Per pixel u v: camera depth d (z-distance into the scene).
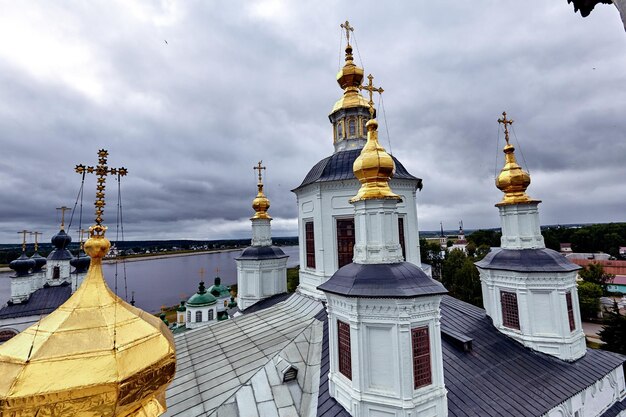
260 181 34.19
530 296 18.86
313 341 17.00
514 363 17.05
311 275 22.83
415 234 22.47
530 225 20.38
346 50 25.95
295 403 13.41
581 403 16.23
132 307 6.17
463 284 67.69
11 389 4.34
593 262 95.44
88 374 4.61
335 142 26.89
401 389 11.50
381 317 12.13
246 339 18.86
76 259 41.66
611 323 41.28
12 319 36.16
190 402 13.56
